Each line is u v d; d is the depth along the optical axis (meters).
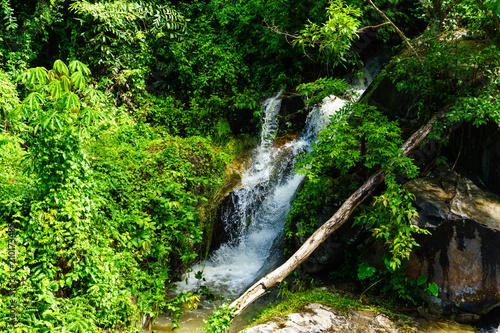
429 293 4.97
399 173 5.57
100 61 7.67
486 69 5.19
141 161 5.73
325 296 5.20
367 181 5.29
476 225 4.68
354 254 5.79
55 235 3.80
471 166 5.59
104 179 4.99
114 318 4.09
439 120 5.34
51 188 3.92
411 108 6.02
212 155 6.66
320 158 5.66
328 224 5.05
